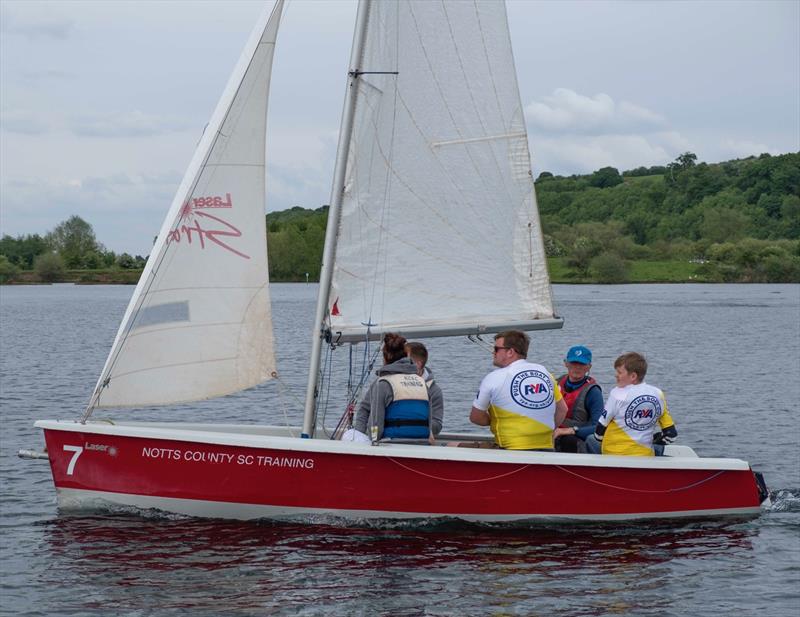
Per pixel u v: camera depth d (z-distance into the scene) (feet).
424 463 40.06
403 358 41.24
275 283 621.31
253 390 96.17
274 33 42.75
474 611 32.32
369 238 41.73
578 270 560.61
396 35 41.37
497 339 41.70
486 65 42.60
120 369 42.60
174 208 42.78
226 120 42.65
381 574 35.47
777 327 211.41
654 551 38.24
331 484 40.57
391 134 41.63
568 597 33.53
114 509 42.47
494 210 43.24
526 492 40.68
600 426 41.70
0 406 83.41
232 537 39.45
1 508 44.83
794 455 61.00
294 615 31.94
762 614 32.32
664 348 156.46
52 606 32.81
